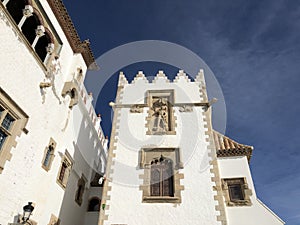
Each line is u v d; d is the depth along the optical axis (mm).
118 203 10609
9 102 8211
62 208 11734
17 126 8617
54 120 11312
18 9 9945
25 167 8906
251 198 11719
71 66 13500
